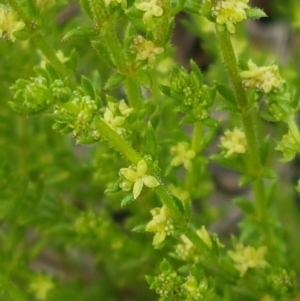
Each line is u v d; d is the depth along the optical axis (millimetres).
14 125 132
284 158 98
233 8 87
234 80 93
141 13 90
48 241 133
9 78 122
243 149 99
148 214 116
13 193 117
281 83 93
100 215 126
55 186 134
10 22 98
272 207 128
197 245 95
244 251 104
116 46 93
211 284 98
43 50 101
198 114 94
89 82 83
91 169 130
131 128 96
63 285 129
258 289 104
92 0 91
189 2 89
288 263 111
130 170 84
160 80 117
